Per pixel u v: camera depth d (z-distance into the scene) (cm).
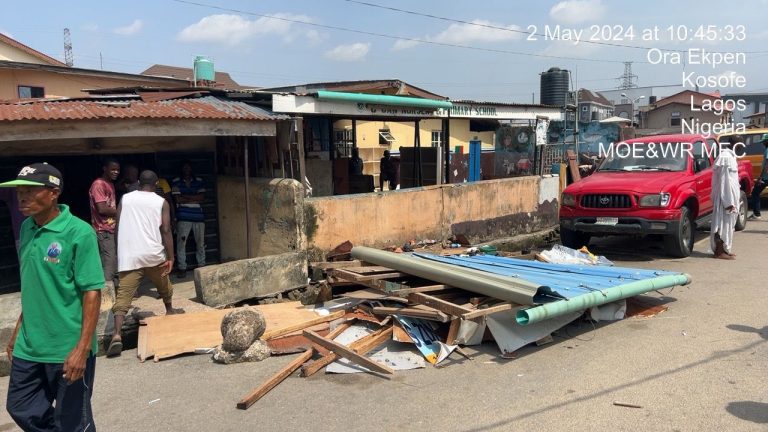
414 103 1023
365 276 643
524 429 375
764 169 1325
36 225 303
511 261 753
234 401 437
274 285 727
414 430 380
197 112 711
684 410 394
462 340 531
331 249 807
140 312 621
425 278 629
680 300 677
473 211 1059
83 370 299
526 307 516
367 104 949
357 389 450
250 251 815
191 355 539
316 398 436
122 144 816
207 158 907
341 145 1742
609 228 938
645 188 919
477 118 1239
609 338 552
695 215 979
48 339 299
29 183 286
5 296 575
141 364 522
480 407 411
